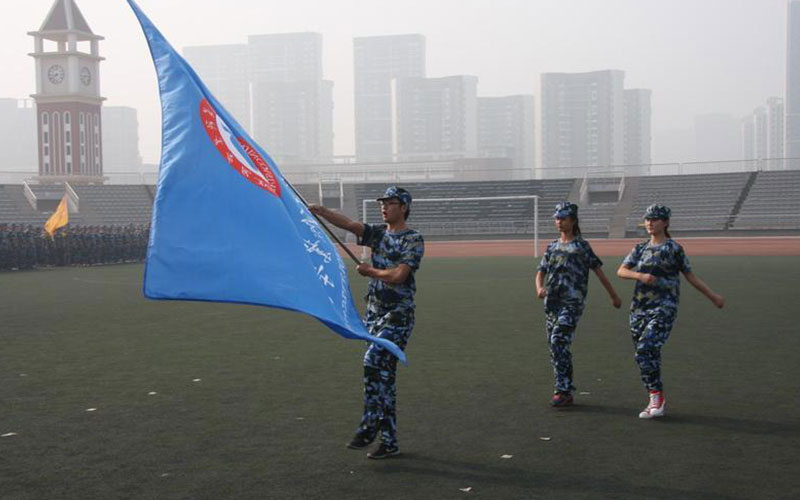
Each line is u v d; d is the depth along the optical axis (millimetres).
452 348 10984
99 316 15266
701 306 15320
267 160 5414
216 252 4551
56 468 5832
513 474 5590
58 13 66562
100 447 6363
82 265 34938
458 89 199375
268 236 4820
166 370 9609
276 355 10625
